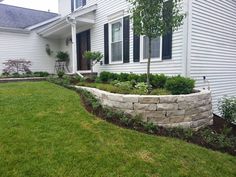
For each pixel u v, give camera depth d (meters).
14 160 2.66
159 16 4.72
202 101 4.48
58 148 2.98
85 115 4.26
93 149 3.03
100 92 5.02
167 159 2.94
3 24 12.65
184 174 2.64
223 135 3.92
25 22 13.88
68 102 5.07
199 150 3.29
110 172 2.56
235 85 8.73
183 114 4.16
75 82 7.99
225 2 7.66
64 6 13.57
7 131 3.41
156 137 3.58
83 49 11.52
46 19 14.46
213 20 7.11
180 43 6.27
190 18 6.14
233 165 3.00
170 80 4.93
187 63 6.18
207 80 7.02
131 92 4.88
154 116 4.07
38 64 13.58
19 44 12.80
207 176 2.67
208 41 6.96
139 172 2.60
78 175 2.46
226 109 5.41
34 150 2.90
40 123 3.78
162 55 6.80
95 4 9.99
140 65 7.71
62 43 14.07
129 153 3.00
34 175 2.42
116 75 7.30
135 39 7.82
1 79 9.26
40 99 5.25
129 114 4.23
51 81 8.66
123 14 8.33
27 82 8.46
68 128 3.63
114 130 3.68
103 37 9.70
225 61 7.96
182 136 3.76
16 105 4.72
